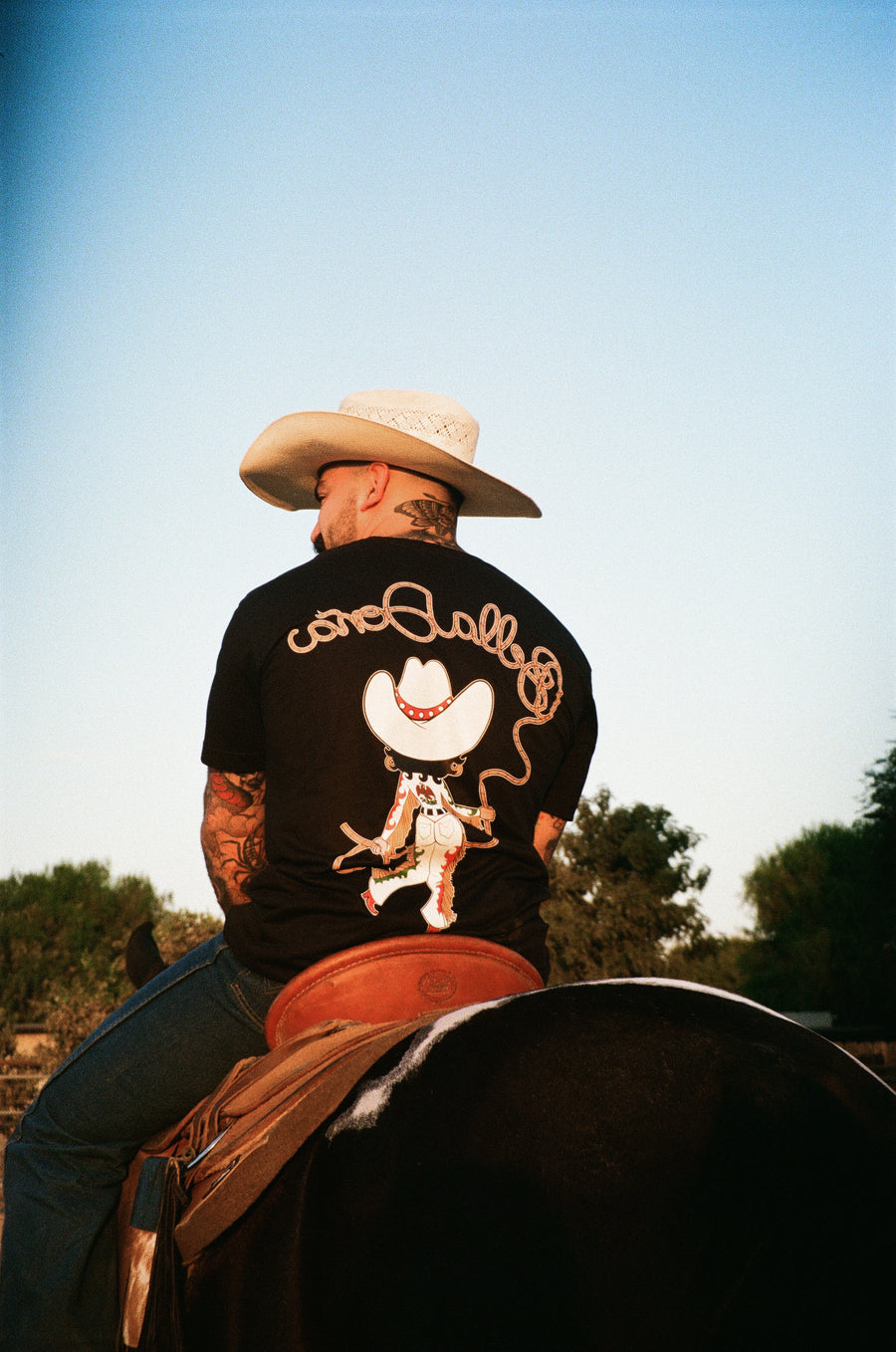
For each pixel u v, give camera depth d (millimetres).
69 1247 2016
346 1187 1404
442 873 1896
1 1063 17922
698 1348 1244
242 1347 1499
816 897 33375
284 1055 1744
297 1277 1421
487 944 1838
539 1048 1403
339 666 1979
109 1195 2070
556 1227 1271
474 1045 1447
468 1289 1275
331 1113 1548
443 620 2092
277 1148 1550
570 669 2230
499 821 1996
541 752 2105
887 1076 22375
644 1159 1293
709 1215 1270
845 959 30094
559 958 30547
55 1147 2076
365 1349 1317
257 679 2039
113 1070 2051
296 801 1923
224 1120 1782
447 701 2008
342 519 2455
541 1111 1338
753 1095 1326
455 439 2547
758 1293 1251
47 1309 1997
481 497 2672
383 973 1791
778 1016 1479
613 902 30719
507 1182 1302
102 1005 18984
